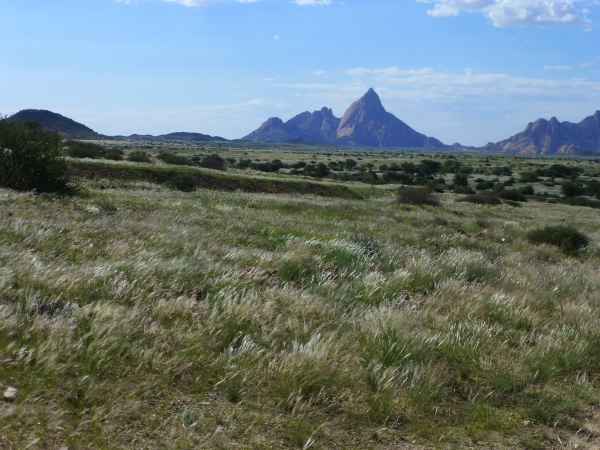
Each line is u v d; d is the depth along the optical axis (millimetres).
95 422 3705
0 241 7773
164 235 10195
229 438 3861
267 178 48906
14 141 19328
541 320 7902
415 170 129500
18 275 6008
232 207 21359
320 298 7188
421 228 21719
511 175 133625
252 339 5426
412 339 5879
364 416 4508
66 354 4438
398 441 4230
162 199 22219
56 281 5973
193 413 4055
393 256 11023
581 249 20391
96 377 4258
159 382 4395
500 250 17281
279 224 16297
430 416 4664
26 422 3531
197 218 15008
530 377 5648
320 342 5316
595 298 9812
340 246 10828
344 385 4926
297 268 8953
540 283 10914
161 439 3701
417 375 5074
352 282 8586
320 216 23422
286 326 6035
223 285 7105
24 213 11359
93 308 5410
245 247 11195
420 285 9180
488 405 4855
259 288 7398
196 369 4770
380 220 24141
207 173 44250
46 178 19891
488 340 6391
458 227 25516
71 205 14875
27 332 4637
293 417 4246
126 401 3986
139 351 4734
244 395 4422
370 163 152000
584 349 6449
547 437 4527
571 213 54812
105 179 34531
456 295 8438
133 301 6031
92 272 6488
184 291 6801
